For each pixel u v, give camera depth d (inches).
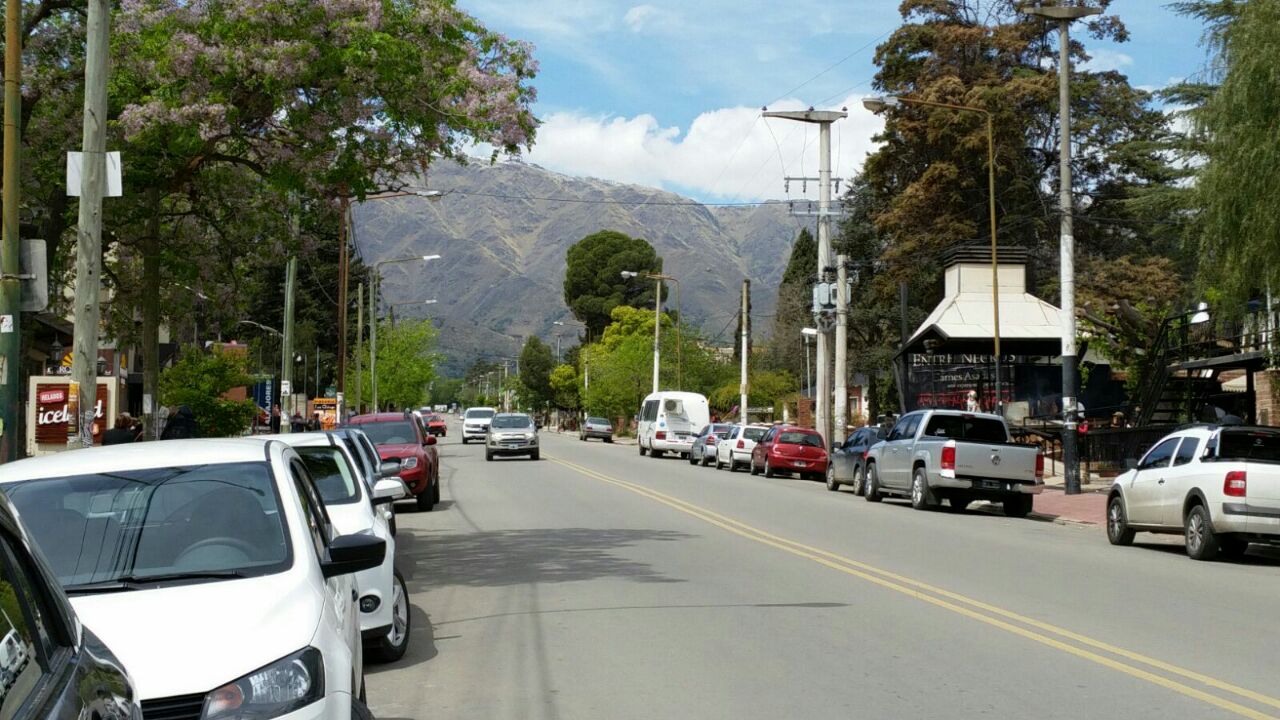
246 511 245.9
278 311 3120.1
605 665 374.6
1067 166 1184.8
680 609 479.5
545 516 928.3
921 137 2242.9
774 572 593.9
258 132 695.1
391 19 650.2
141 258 999.0
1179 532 720.3
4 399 534.3
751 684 346.3
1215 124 830.5
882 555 670.5
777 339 3417.8
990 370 1708.9
